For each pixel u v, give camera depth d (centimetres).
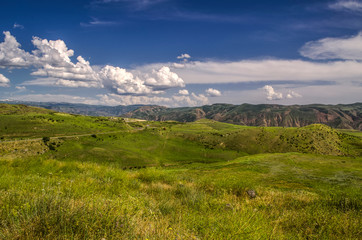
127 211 389
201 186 1095
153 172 1326
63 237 276
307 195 1141
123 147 14775
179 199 770
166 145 16550
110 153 12538
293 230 517
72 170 1200
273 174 3030
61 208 337
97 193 608
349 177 2586
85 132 17800
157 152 15062
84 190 594
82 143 14438
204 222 433
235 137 17975
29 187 575
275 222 562
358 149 14188
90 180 874
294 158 4600
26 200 386
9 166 1145
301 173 3020
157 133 19638
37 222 300
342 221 548
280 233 445
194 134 19462
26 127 16538
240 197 978
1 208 340
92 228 303
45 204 344
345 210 709
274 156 5012
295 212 675
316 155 4962
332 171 3131
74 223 307
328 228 512
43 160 1313
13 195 429
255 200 909
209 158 14725
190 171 3988
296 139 16175
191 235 340
